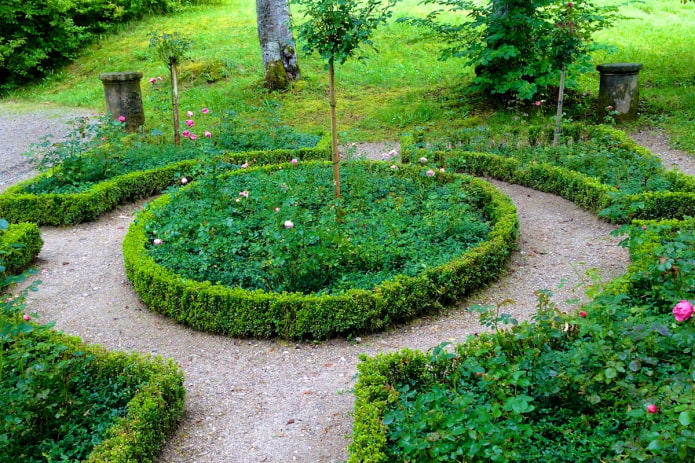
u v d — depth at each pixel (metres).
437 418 3.14
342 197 7.18
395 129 11.54
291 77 13.80
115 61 16.91
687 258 4.38
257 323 4.88
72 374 3.82
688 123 10.24
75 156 8.41
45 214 7.50
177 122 9.99
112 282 6.01
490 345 3.84
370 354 4.63
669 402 2.97
